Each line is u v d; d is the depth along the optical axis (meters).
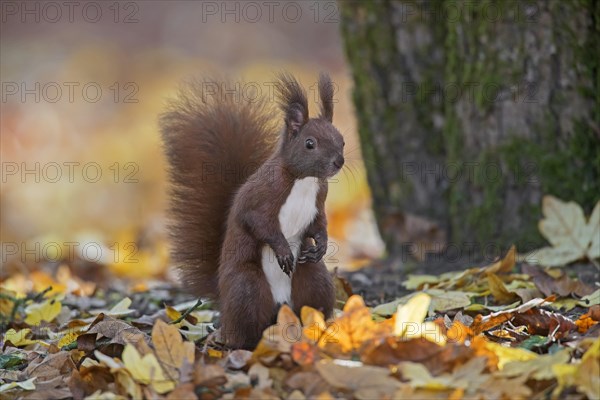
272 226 8.00
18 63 29.69
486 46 11.30
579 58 10.90
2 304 10.16
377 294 10.66
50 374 7.76
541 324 8.15
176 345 7.12
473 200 11.79
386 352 6.71
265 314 8.10
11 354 8.56
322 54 30.50
